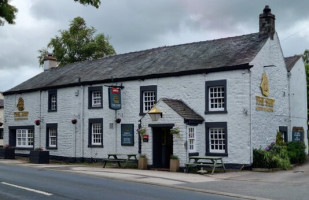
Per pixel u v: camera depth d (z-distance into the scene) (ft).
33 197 37.91
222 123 69.21
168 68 77.15
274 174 60.64
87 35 151.23
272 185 48.03
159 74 76.23
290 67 86.53
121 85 82.07
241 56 70.74
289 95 84.79
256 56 70.03
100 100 86.22
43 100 98.12
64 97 92.63
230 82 68.74
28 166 73.31
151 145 69.56
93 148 86.02
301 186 47.24
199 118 70.08
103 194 39.83
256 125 69.15
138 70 81.97
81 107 88.74
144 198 37.55
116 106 79.92
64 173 60.70
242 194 41.16
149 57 87.71
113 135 82.79
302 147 79.41
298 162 77.87
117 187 45.06
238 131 67.67
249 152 66.64
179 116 66.39
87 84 88.17
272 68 76.43
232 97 68.44
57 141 93.35
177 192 42.09
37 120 97.50
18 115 104.83
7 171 62.49
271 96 75.92
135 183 49.47
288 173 62.08
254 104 68.80
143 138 70.33
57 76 101.86
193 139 69.36
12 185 45.73
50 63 116.67
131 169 69.21
